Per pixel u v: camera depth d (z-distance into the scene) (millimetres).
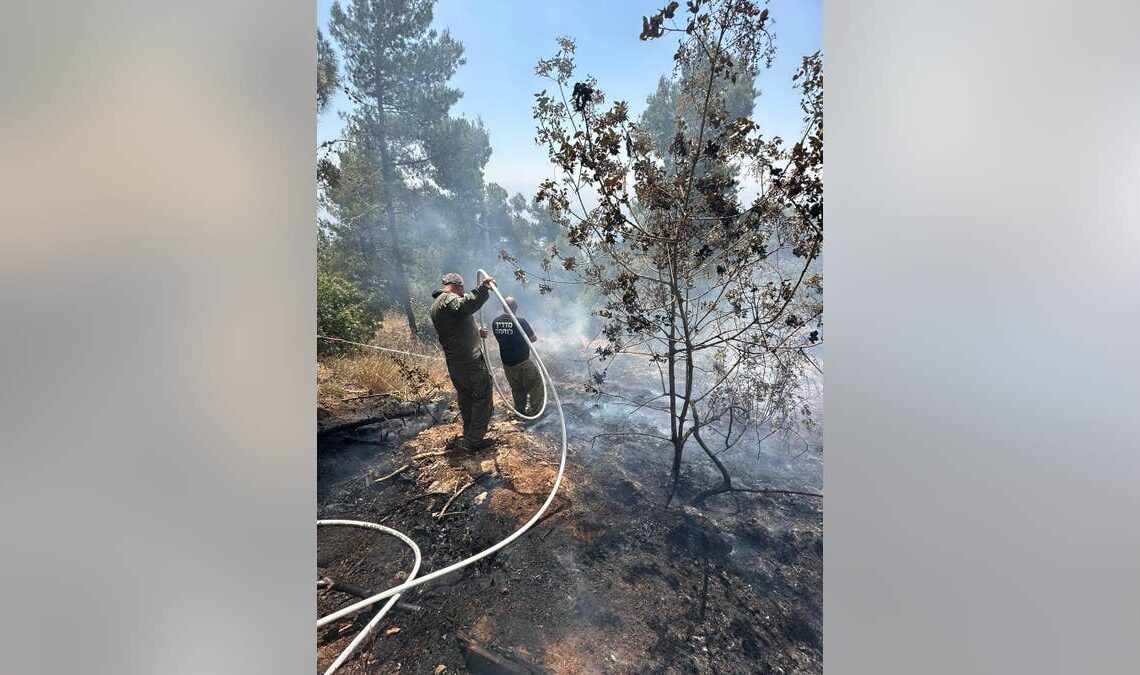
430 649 1519
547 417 3480
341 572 1873
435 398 3684
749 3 1941
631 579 1822
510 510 2287
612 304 2594
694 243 2404
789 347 2395
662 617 1640
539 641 1544
